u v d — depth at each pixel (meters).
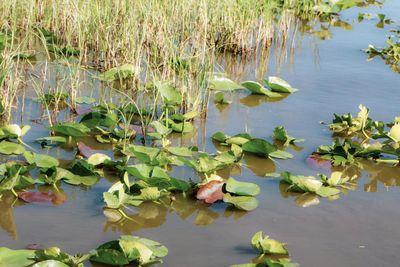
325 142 4.82
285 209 3.76
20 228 3.35
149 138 4.65
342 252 3.32
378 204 3.91
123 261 3.01
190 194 3.86
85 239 3.29
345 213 3.76
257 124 5.11
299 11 9.31
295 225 3.58
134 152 4.03
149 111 5.02
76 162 3.94
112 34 6.48
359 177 4.29
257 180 4.13
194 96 5.40
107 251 3.00
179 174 4.12
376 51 7.46
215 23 7.17
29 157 3.98
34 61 6.23
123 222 3.49
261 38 7.43
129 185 3.77
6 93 4.89
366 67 6.91
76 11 6.67
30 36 6.34
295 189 3.99
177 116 4.93
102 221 3.49
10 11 7.05
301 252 3.29
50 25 7.18
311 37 8.10
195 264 3.11
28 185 3.76
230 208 3.74
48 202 3.63
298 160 4.48
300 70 6.70
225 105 5.53
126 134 4.51
